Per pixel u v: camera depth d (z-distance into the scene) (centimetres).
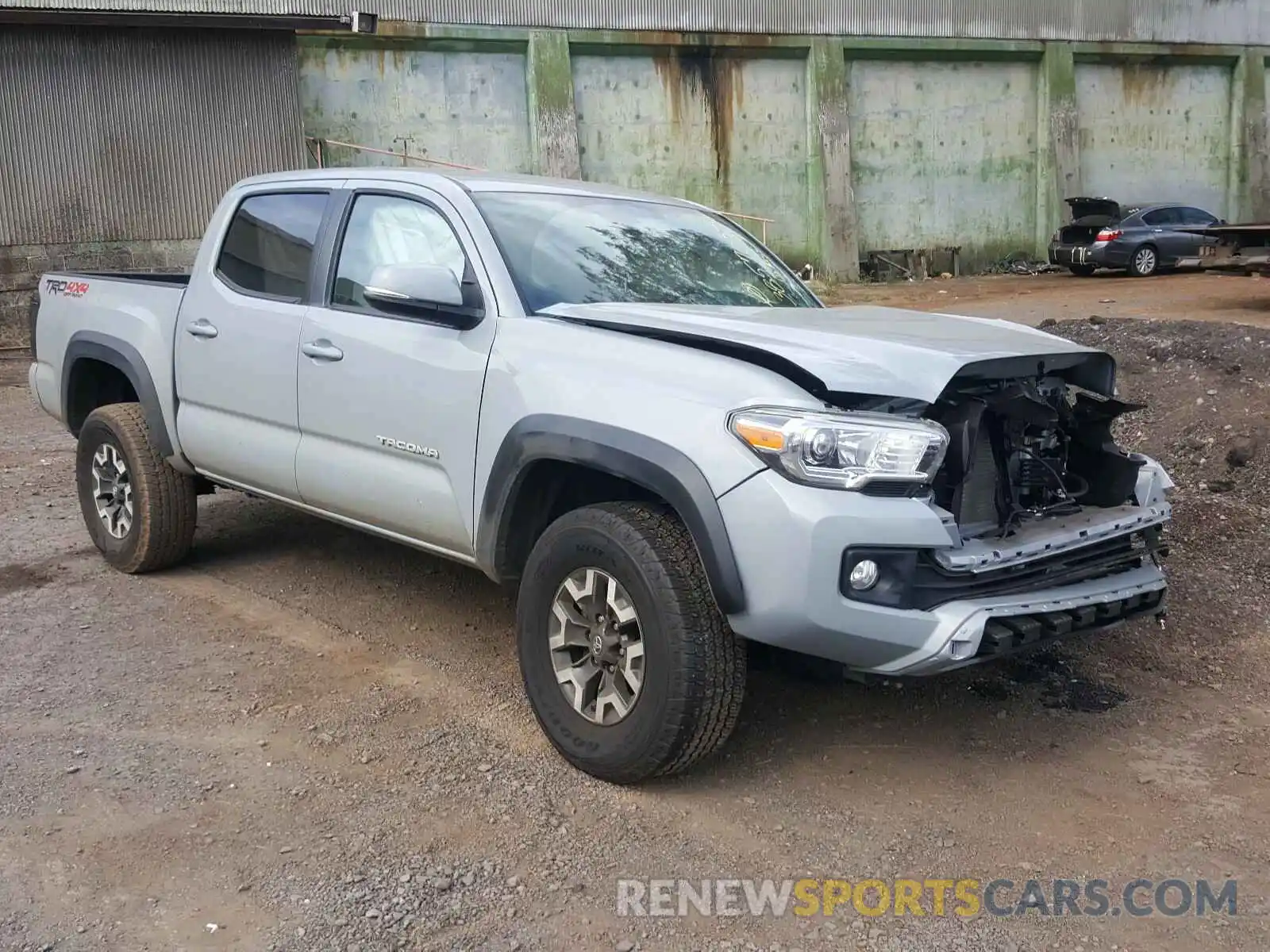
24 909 285
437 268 389
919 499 322
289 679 430
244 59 1908
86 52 1786
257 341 473
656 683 331
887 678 341
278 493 485
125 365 535
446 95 2364
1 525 645
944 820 338
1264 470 666
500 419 374
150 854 311
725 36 2572
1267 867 314
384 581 547
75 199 1803
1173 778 365
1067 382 395
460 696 418
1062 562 359
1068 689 435
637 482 335
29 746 372
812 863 314
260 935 277
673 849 319
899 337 362
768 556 310
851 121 2761
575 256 421
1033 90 2944
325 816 332
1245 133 3178
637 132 2555
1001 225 2955
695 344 354
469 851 315
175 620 493
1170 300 1808
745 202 2675
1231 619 499
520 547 390
